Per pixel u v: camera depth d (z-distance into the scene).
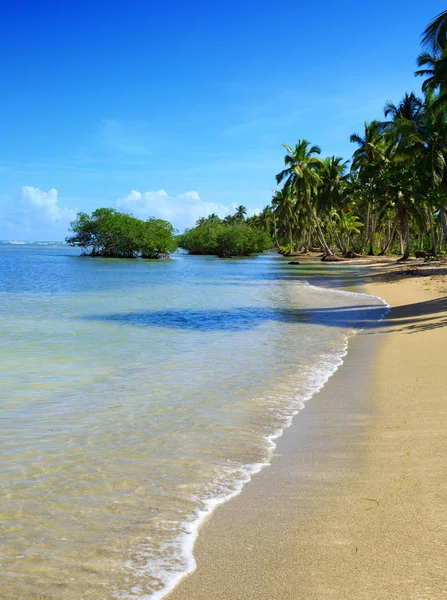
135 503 4.35
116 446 5.72
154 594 3.13
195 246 102.88
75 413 6.96
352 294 25.58
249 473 4.94
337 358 10.60
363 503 4.19
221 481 4.77
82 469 5.08
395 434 5.89
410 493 4.32
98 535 3.84
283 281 35.59
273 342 12.55
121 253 83.44
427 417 6.44
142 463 5.23
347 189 65.69
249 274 43.91
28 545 3.71
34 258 79.12
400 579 3.15
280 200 94.25
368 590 3.06
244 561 3.44
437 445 5.42
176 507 4.26
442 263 44.12
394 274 36.62
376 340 12.54
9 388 8.27
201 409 7.12
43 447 5.69
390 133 46.69
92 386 8.41
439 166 40.00
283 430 6.23
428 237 74.94
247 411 7.02
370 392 7.86
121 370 9.59
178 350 11.56
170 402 7.48
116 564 3.46
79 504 4.34
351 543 3.59
